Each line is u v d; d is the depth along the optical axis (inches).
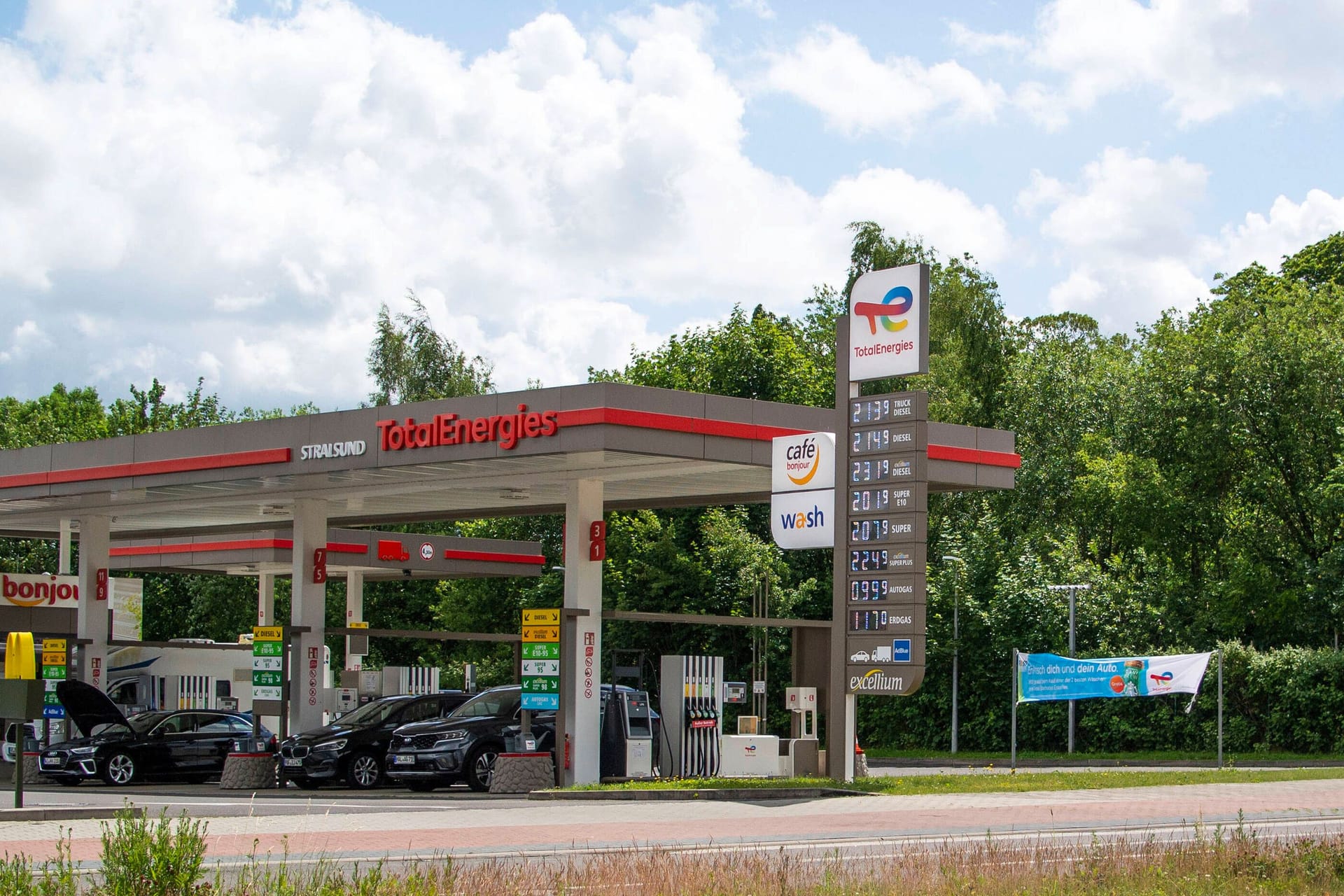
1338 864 467.5
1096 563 1615.4
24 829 624.1
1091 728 1336.1
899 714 1483.8
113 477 1034.1
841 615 835.4
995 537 1482.5
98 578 1202.0
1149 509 1451.8
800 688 902.4
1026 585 1405.0
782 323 2050.9
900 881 436.8
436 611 1936.5
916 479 805.9
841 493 836.6
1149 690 946.1
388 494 1068.5
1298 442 1433.3
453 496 1101.1
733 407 868.6
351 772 967.6
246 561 1467.8
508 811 733.9
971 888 425.1
